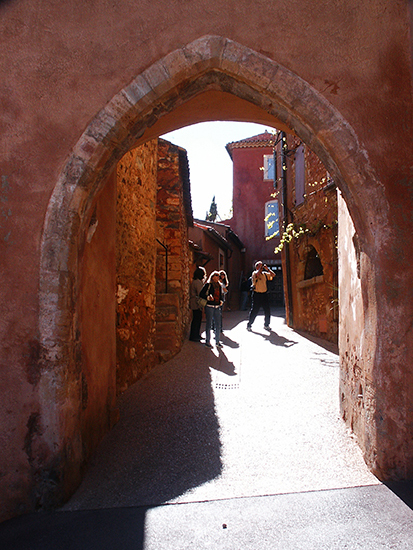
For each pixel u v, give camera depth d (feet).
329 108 9.04
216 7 9.12
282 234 38.27
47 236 8.59
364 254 9.53
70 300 8.79
